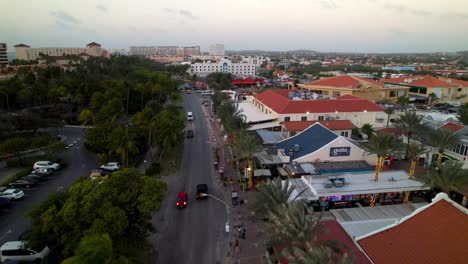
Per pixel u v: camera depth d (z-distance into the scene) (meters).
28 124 66.31
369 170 47.97
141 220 28.09
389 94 116.38
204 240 34.38
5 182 47.56
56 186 47.91
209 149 66.81
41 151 62.34
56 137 69.19
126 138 50.69
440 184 36.31
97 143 55.19
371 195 40.91
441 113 83.38
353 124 72.12
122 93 93.56
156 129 58.47
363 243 26.27
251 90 162.75
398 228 26.39
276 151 55.00
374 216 35.34
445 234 24.09
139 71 138.50
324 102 77.31
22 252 29.98
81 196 27.45
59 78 111.75
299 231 23.23
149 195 28.92
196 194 44.62
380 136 43.56
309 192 38.88
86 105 95.50
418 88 122.50
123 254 25.48
